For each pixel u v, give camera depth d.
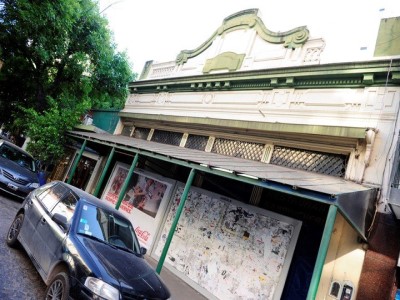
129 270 4.05
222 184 8.39
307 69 7.32
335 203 3.94
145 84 12.86
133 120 12.91
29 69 16.98
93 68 18.44
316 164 6.80
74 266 3.78
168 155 6.76
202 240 7.77
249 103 8.59
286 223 6.46
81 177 13.73
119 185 11.38
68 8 13.73
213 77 9.80
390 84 6.11
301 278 6.04
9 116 18.80
